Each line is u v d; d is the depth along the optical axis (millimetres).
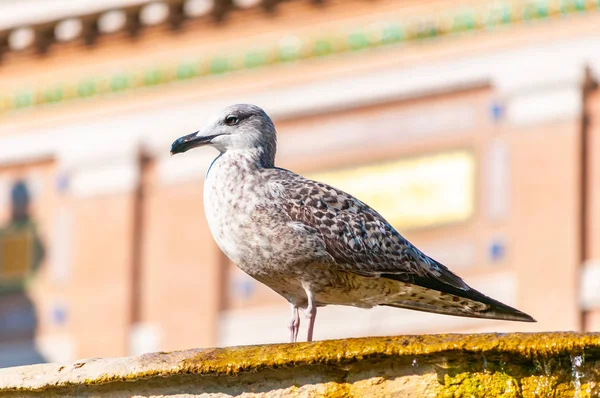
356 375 6996
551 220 17906
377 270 8844
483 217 18312
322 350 6980
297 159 19344
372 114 19188
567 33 18328
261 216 8773
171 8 20016
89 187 20375
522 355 6848
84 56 20703
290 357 6992
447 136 18750
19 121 20875
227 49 20000
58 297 20234
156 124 20234
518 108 18375
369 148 19078
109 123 20453
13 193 20750
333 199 8922
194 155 19938
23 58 20875
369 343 6961
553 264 17750
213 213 8938
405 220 18688
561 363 6852
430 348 6895
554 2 18438
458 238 18359
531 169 18141
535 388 6859
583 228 17812
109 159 20312
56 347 20016
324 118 19406
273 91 19641
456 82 18719
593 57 18172
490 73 18594
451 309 9023
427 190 18672
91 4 20219
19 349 20172
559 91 18188
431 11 19047
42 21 20438
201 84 20094
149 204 20109
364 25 19359
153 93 20312
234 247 8891
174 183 19969
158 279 19781
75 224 20359
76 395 7289
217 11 19969
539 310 17641
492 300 8797
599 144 18047
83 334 19938
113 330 19781
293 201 8828
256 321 18953
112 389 7238
